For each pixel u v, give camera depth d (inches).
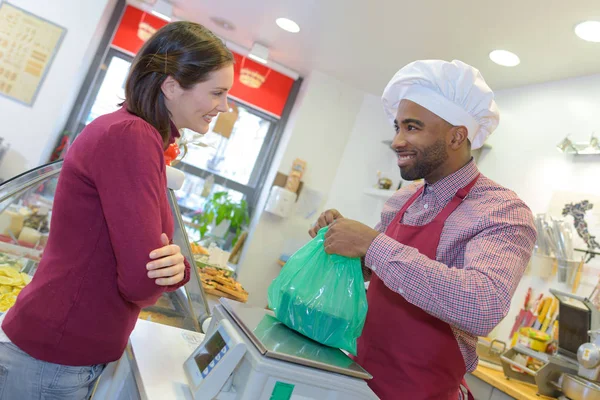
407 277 37.6
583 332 85.5
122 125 35.0
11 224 64.6
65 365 36.6
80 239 35.9
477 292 36.3
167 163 58.2
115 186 34.0
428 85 46.6
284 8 131.2
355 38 135.8
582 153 105.4
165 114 39.3
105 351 37.8
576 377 81.0
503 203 44.1
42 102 154.9
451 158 47.9
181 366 39.6
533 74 119.4
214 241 180.1
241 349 33.0
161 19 174.2
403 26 117.6
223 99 41.3
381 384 44.3
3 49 150.9
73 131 171.8
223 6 145.7
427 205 50.0
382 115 183.0
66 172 36.2
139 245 33.7
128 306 38.0
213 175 187.0
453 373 44.6
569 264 99.1
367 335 46.8
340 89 183.2
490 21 101.2
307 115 180.2
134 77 38.5
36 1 152.9
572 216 105.0
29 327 35.5
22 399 36.5
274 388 31.3
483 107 46.6
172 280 35.3
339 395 33.4
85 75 170.4
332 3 118.1
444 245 45.3
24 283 62.6
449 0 98.3
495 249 40.3
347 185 183.3
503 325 112.8
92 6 157.1
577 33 94.7
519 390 83.0
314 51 158.6
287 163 178.9
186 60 37.9
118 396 41.1
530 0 89.0
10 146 152.8
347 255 38.9
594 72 108.5
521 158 122.2
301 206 181.8
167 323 53.4
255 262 177.0
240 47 179.5
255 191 191.6
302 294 37.9
